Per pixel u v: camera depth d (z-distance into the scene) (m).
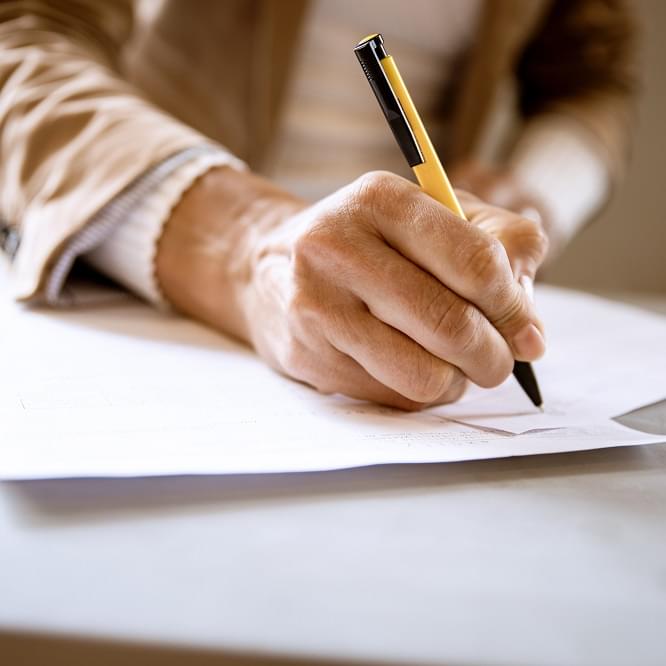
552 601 0.23
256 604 0.22
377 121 1.08
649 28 1.59
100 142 0.59
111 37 0.77
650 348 0.56
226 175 0.57
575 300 0.73
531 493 0.31
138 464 0.30
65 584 0.22
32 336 0.50
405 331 0.37
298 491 0.30
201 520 0.27
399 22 1.00
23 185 0.61
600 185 1.08
